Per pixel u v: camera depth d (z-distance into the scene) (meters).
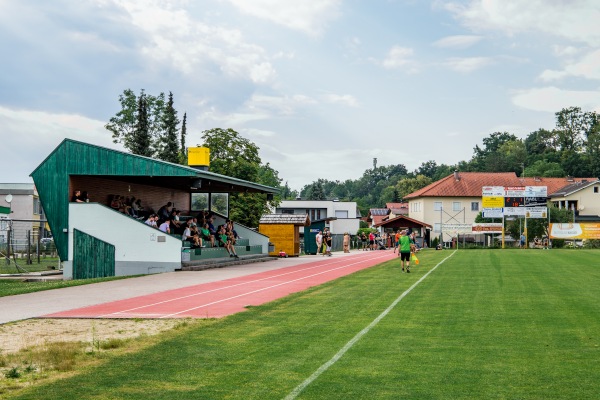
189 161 41.06
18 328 12.85
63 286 21.25
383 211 123.62
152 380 8.39
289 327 12.41
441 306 15.20
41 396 7.70
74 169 29.08
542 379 8.21
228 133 62.88
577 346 10.27
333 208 103.31
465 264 30.94
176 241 28.48
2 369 9.14
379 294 17.95
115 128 75.75
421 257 39.03
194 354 9.97
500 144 169.25
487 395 7.50
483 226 62.00
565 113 149.62
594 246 60.12
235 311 14.89
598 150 131.88
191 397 7.57
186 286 21.12
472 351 9.98
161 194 38.84
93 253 28.92
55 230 29.12
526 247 60.06
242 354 9.95
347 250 53.44
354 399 7.39
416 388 7.83
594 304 15.30
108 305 16.27
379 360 9.39
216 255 32.44
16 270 32.34
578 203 90.06
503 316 13.47
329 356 9.70
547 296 16.97
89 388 8.03
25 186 68.75
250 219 62.81
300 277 24.69
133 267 28.64
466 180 96.31
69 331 12.43
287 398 7.44
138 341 11.12
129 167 28.64
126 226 28.78
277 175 110.06
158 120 76.19
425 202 93.50
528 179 101.31
